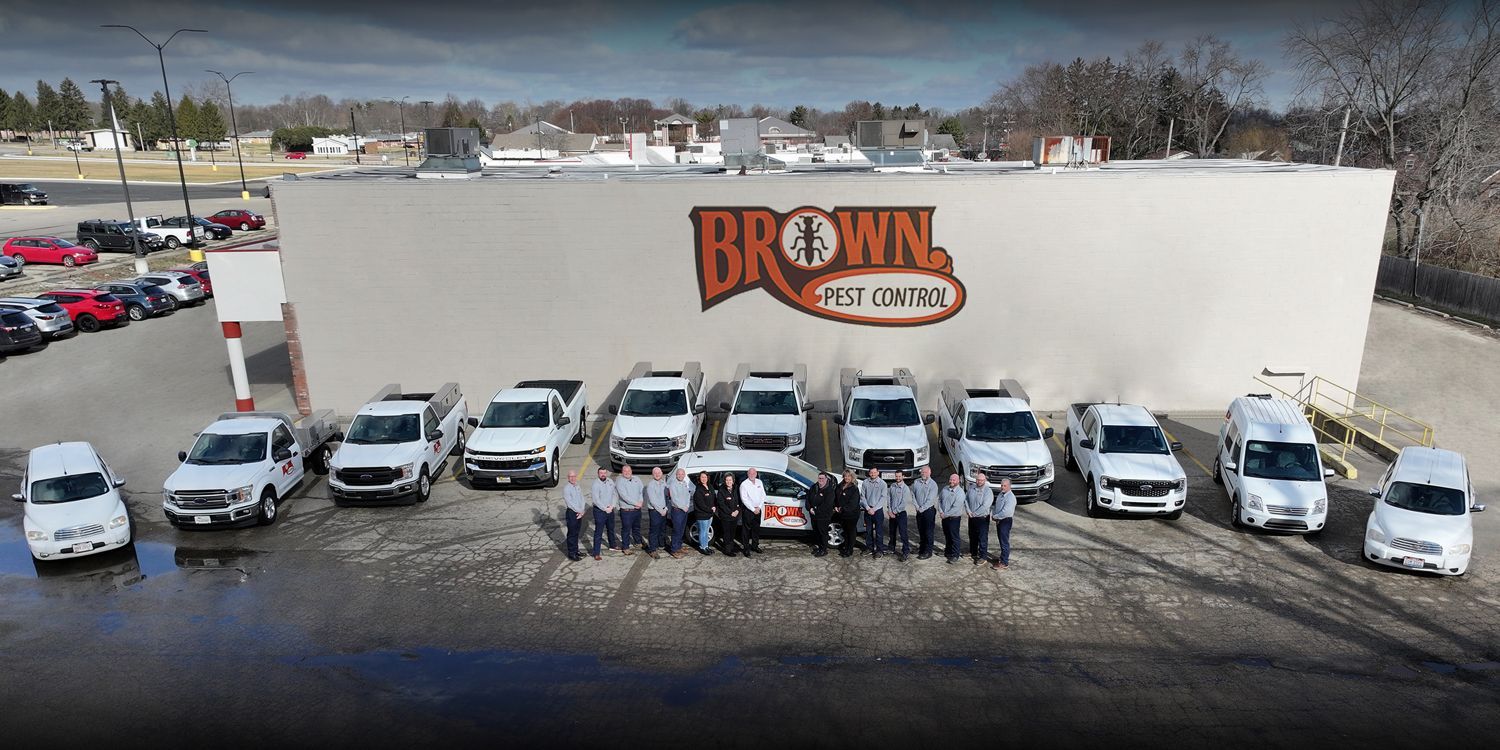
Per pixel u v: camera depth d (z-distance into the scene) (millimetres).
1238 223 20547
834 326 21734
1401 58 41656
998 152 107188
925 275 21266
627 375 22156
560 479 18344
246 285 21484
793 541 15180
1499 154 41875
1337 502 16797
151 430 21594
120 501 15156
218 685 10781
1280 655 11391
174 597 13289
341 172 25234
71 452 15680
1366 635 11914
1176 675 10883
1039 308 21375
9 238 46969
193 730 9789
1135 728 9711
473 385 22297
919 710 10109
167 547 15180
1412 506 14070
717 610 12719
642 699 10391
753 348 21969
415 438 17406
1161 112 83188
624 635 12008
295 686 10750
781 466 15125
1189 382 21734
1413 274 37125
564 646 11719
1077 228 20781
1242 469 15727
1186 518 16047
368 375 22188
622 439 17828
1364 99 43938
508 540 15312
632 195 20938
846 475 14438
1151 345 21484
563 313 21766
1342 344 21250
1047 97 91625
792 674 10953
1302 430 15977
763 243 21203
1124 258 20922
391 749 9391
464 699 10414
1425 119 42250
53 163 103000
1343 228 20484
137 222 47875
